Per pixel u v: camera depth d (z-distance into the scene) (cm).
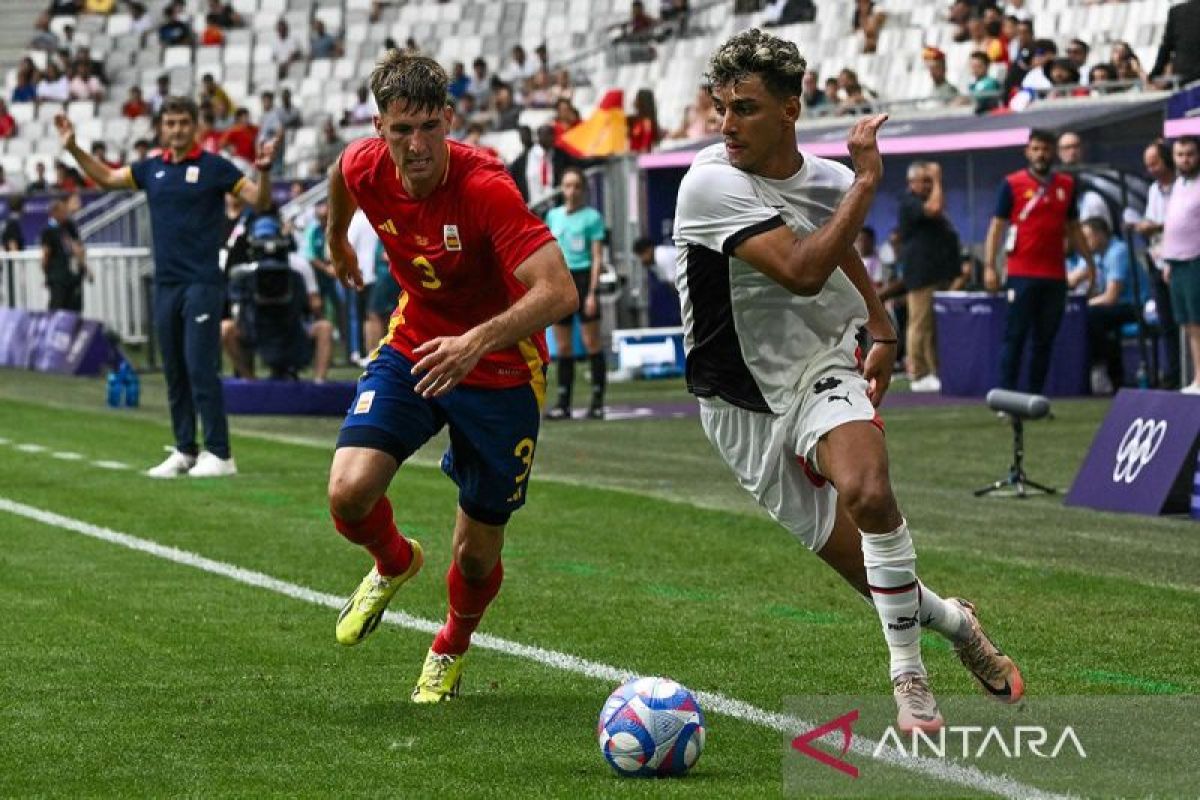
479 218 990
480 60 5491
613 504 1869
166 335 2153
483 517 1048
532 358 1045
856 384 962
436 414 1045
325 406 2903
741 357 979
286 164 5375
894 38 4522
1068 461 2206
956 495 1948
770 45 934
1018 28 4097
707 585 1435
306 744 962
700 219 951
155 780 893
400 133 971
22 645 1234
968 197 3497
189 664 1171
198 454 2192
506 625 1284
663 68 5100
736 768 899
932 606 965
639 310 3866
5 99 6538
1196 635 1223
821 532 991
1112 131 3203
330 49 6141
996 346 3005
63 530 1753
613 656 1180
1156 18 4034
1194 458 1775
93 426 2783
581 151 3994
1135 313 2986
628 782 874
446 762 920
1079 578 1429
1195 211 2581
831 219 923
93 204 5322
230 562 1569
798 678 1106
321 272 4041
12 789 879
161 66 6388
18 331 4162
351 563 1562
